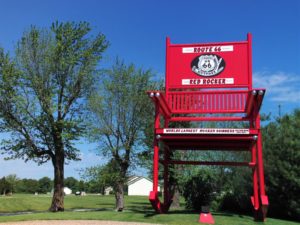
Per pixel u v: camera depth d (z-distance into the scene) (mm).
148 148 23656
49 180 114625
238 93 14781
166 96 15250
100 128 23219
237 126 23969
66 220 13039
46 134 23891
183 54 15430
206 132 12984
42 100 23422
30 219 13578
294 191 15977
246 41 15023
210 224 11852
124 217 13094
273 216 17141
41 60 23688
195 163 15008
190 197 19344
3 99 23094
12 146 23547
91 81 24188
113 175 22609
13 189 103750
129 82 23500
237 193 18844
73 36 24062
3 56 23141
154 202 12992
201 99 15055
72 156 24359
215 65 15070
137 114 23391
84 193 88125
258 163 12758
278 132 17844
